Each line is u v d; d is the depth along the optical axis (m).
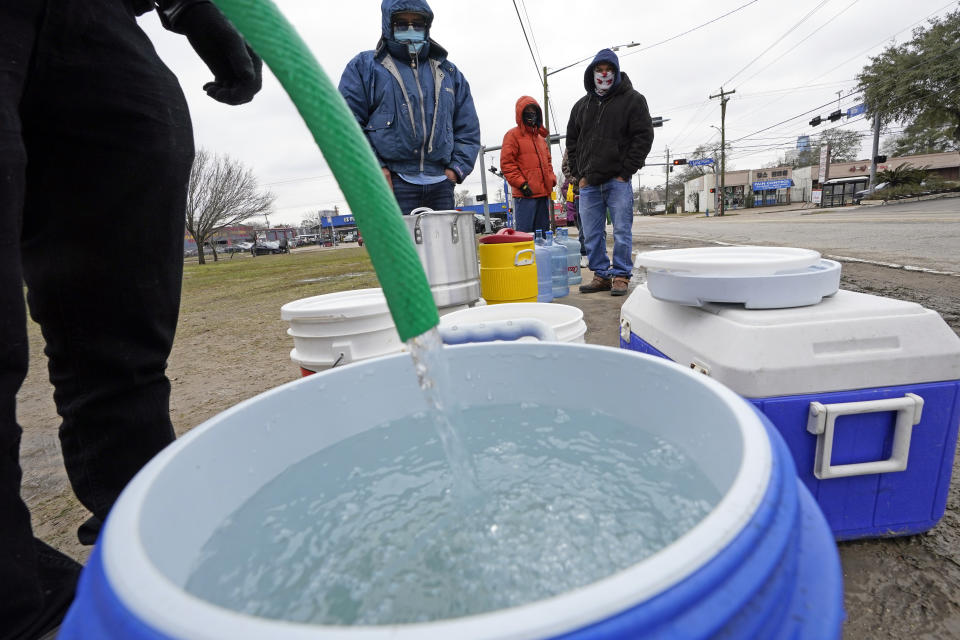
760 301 1.00
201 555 0.55
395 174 3.03
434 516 0.61
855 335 0.93
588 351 0.84
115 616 0.32
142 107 0.94
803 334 0.93
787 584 0.34
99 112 0.89
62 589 0.84
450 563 0.52
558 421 0.83
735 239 8.81
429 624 0.28
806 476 0.96
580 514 0.58
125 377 1.01
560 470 0.69
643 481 0.63
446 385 0.61
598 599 0.29
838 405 0.90
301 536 0.58
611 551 0.51
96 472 1.02
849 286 3.60
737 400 0.56
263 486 0.69
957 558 0.95
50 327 0.98
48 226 0.92
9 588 0.72
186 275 13.55
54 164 0.90
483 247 2.94
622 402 0.80
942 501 0.98
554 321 1.61
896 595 0.88
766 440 0.46
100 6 0.89
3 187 0.72
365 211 0.51
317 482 0.70
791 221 15.34
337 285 6.77
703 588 0.30
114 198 0.94
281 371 2.67
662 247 8.02
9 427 0.73
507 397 0.92
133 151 0.94
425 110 2.95
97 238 0.95
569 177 5.30
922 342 0.93
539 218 5.10
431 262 2.45
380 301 1.63
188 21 1.14
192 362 3.06
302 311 1.58
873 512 0.98
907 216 12.34
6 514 0.73
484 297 2.99
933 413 0.94
